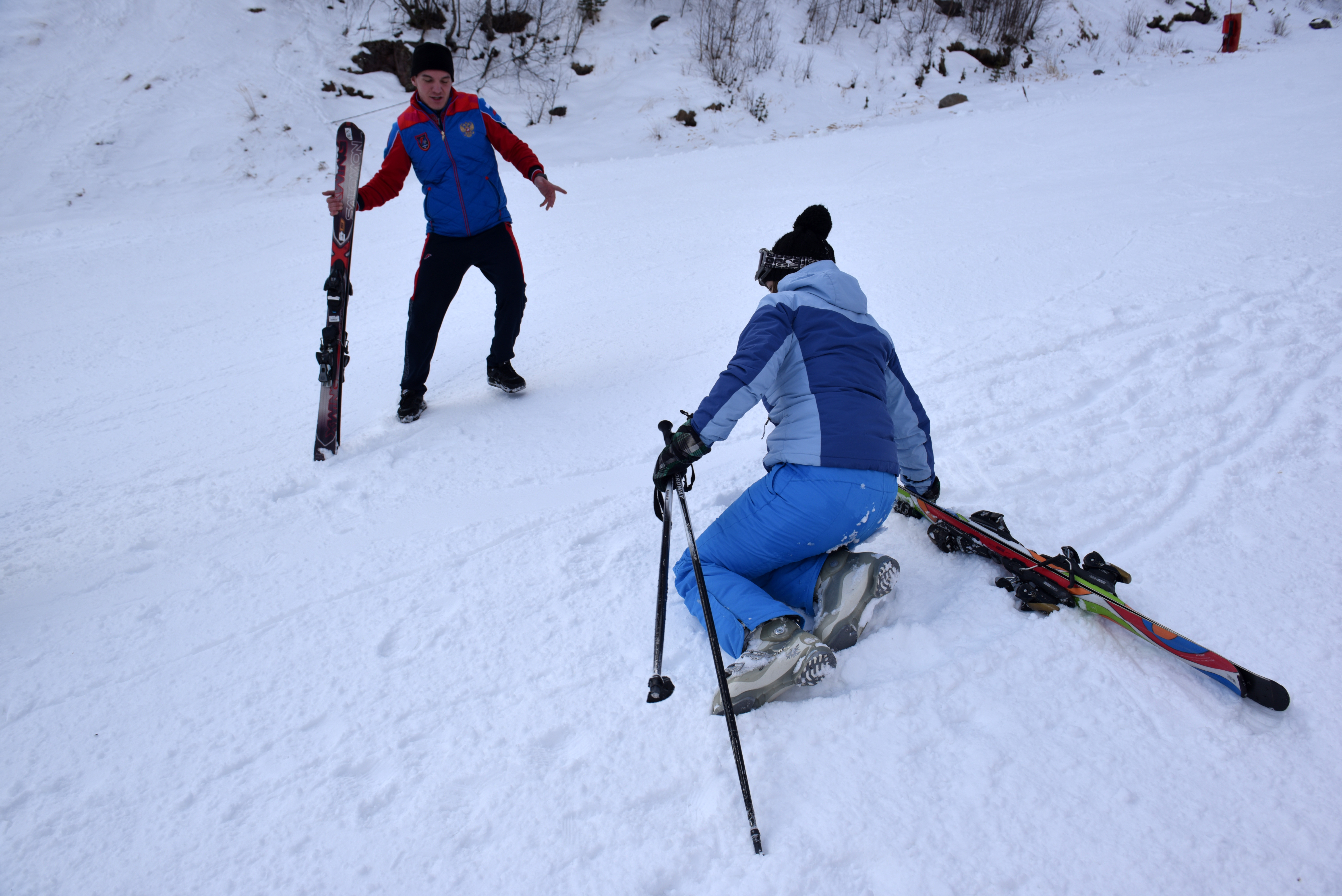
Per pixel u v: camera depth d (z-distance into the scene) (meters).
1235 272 4.42
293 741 1.95
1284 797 1.70
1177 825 1.65
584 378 4.05
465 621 2.35
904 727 1.89
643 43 15.38
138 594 2.53
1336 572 2.35
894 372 2.31
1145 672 2.04
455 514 2.90
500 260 3.55
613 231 6.80
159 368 4.56
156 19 12.61
